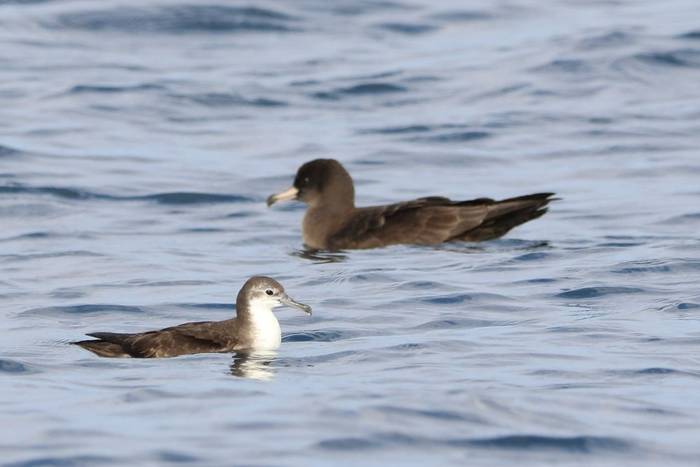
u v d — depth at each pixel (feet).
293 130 89.15
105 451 34.19
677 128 86.89
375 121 90.89
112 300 53.16
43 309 51.72
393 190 76.23
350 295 53.72
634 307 50.55
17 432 35.73
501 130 88.07
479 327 48.29
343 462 33.73
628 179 76.54
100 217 69.97
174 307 52.31
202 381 41.24
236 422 36.50
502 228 63.87
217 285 56.18
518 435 35.78
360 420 36.63
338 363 43.60
